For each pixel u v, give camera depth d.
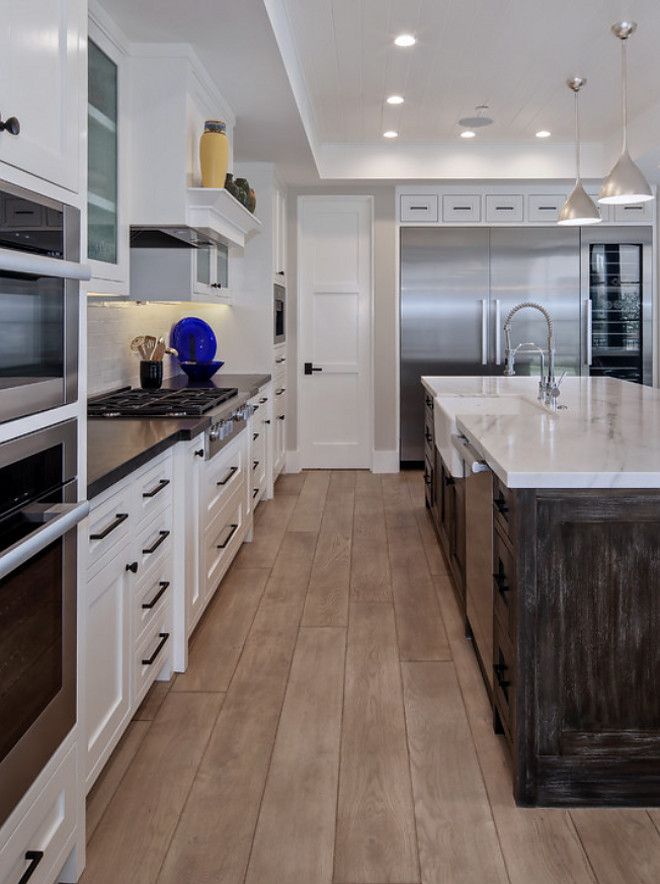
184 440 2.71
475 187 6.57
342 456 6.92
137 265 3.81
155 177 3.27
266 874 1.75
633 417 3.04
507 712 2.16
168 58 3.24
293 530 4.84
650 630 1.97
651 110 5.11
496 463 2.08
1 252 1.19
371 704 2.58
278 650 3.02
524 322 6.70
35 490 1.43
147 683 2.44
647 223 6.58
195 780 2.13
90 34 2.76
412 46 4.00
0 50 1.27
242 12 2.92
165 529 2.65
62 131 1.53
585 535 1.95
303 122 4.50
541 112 5.25
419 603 3.55
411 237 6.62
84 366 1.68
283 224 6.32
